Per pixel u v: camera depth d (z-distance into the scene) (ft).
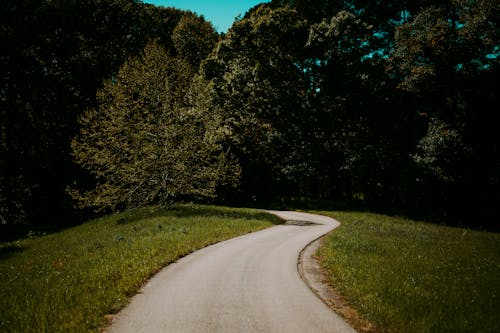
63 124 115.65
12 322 21.58
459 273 35.29
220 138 92.38
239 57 119.24
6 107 103.60
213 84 116.26
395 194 144.15
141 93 84.79
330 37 114.11
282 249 47.78
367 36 117.70
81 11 122.31
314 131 125.80
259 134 136.05
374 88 116.06
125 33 140.87
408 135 122.83
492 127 100.58
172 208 89.56
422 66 98.53
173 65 89.40
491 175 103.86
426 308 24.86
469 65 96.99
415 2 124.88
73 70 119.65
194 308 24.38
